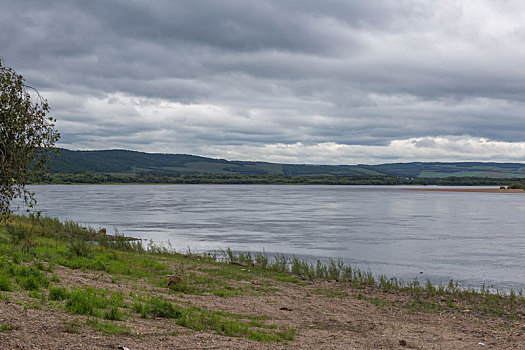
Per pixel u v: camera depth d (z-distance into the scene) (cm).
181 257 2559
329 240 3681
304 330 1138
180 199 10088
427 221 5366
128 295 1244
